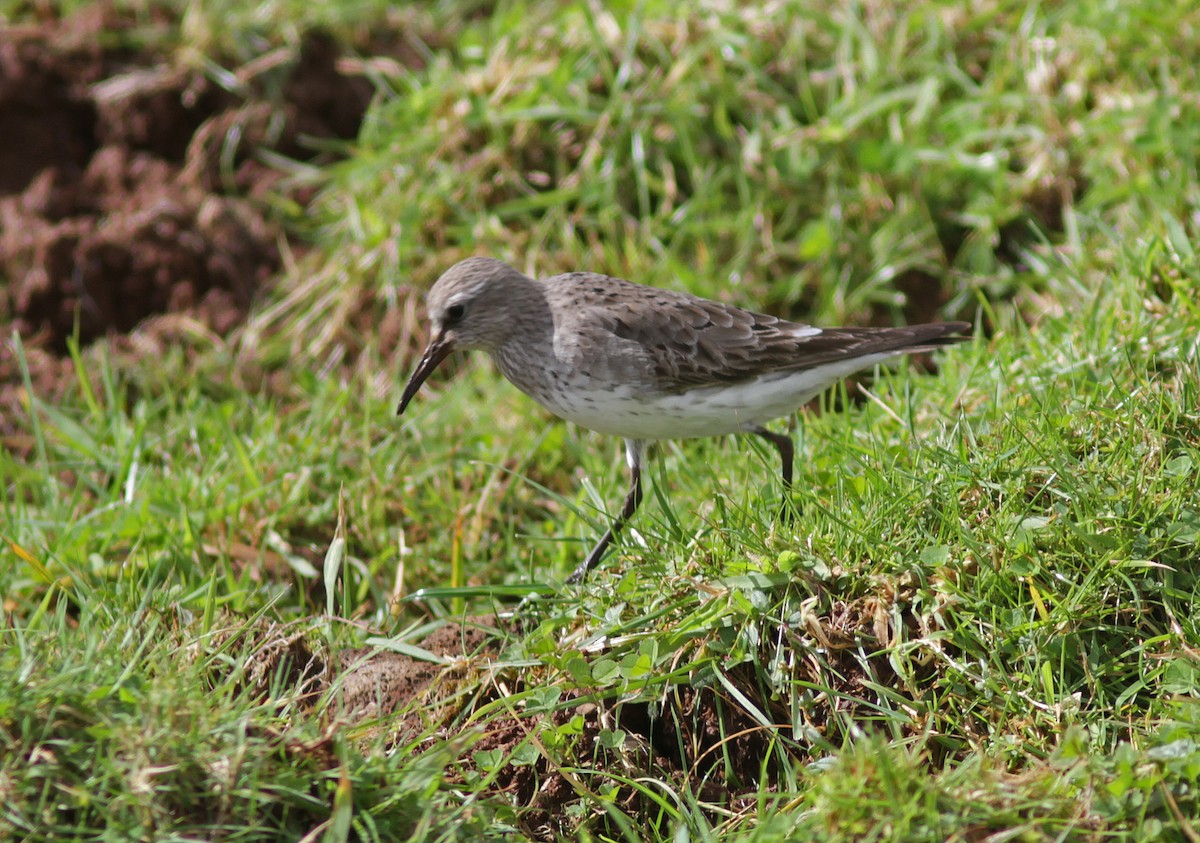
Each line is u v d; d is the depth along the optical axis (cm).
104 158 1505
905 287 1341
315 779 694
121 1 1589
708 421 993
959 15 1452
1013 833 648
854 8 1443
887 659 796
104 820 660
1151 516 805
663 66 1427
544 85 1417
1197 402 879
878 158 1358
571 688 815
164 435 1210
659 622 835
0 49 1528
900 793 666
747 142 1370
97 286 1414
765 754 805
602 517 1070
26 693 679
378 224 1388
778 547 845
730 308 1008
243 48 1551
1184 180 1229
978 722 764
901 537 834
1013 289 1303
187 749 676
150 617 879
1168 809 661
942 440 918
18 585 1019
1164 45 1356
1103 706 748
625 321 976
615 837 780
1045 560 800
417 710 841
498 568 1091
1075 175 1330
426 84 1519
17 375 1316
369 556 1109
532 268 1345
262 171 1510
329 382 1280
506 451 1189
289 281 1423
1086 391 938
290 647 895
